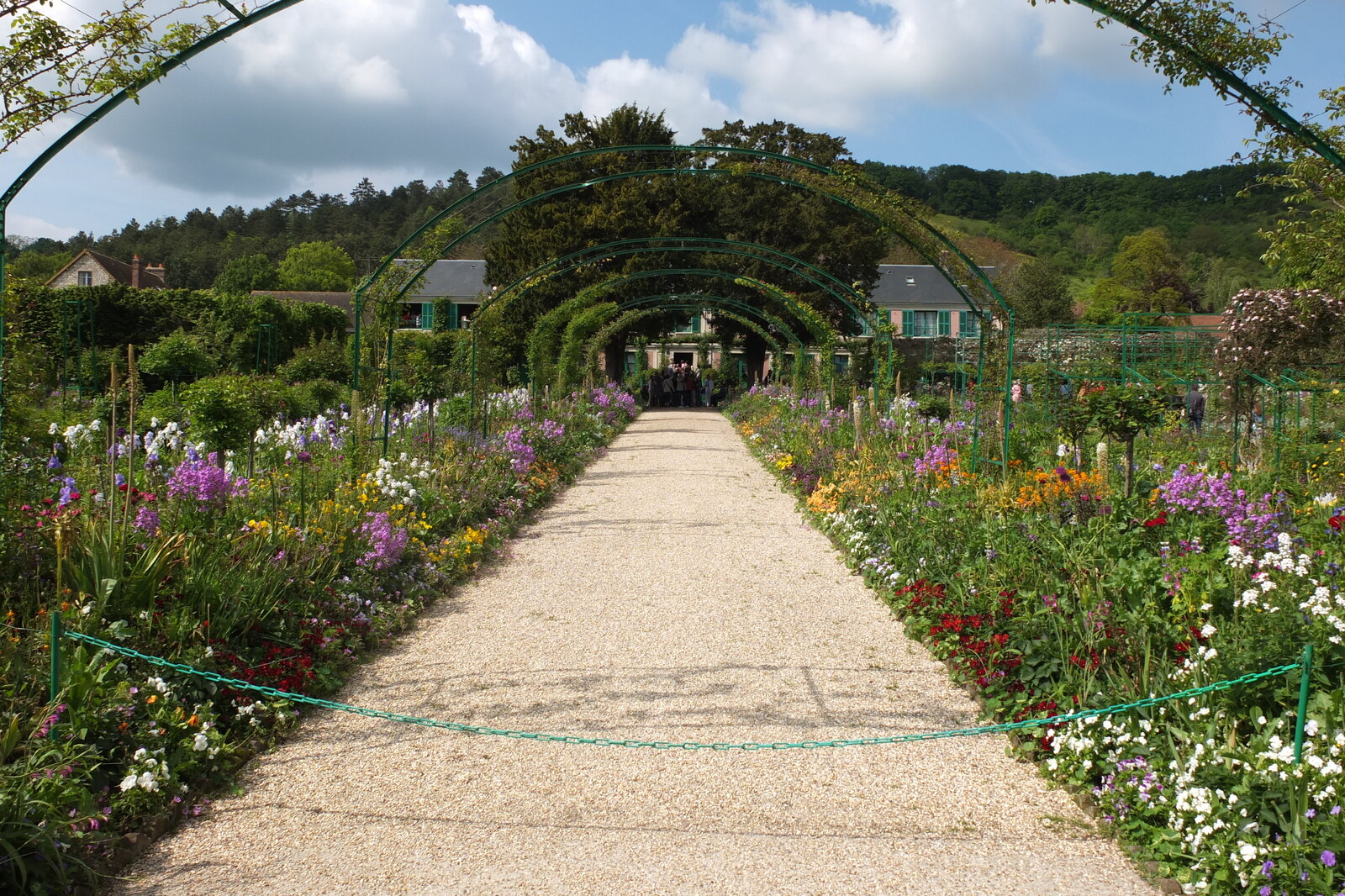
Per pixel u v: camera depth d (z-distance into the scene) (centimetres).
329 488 745
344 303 4903
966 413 1218
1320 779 282
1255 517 511
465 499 855
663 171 980
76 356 1902
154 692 375
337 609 522
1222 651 360
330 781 362
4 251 514
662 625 573
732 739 400
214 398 758
